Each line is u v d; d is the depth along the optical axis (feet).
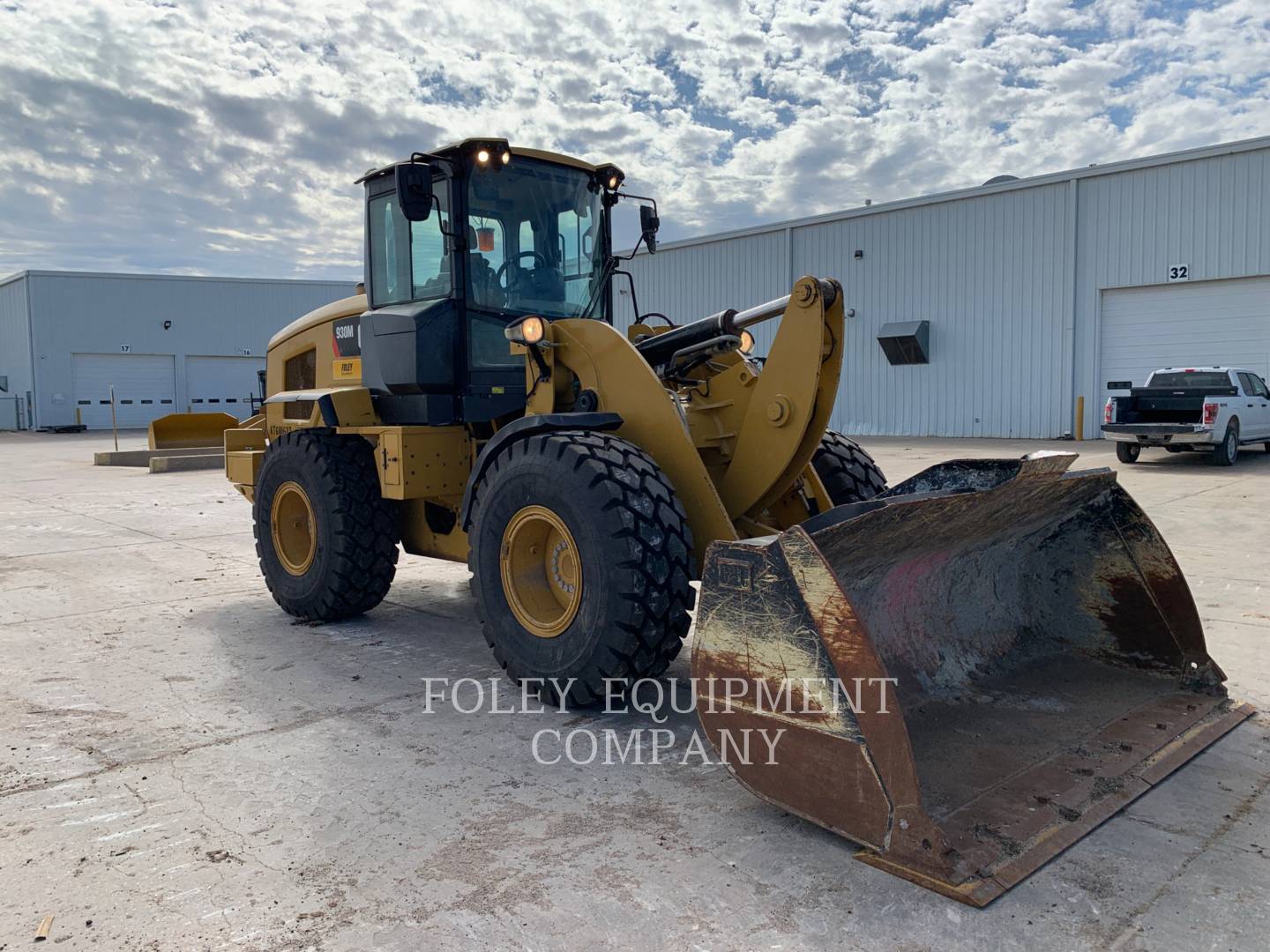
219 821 9.04
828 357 12.06
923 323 66.80
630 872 7.95
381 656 14.89
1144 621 11.68
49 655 15.03
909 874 7.65
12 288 110.42
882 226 69.15
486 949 6.85
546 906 7.42
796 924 7.11
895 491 11.32
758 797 8.75
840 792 8.07
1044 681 11.51
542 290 15.80
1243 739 10.46
